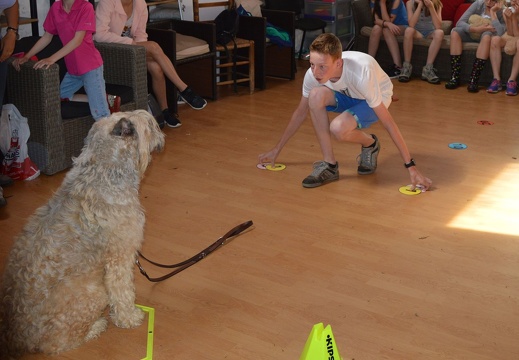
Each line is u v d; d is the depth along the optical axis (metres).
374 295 3.37
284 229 4.09
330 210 4.36
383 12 8.07
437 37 7.70
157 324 3.13
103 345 2.96
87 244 2.70
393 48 8.02
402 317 3.18
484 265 3.66
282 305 3.29
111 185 2.78
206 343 3.00
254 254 3.79
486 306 3.27
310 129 6.03
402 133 5.91
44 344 2.72
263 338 3.03
